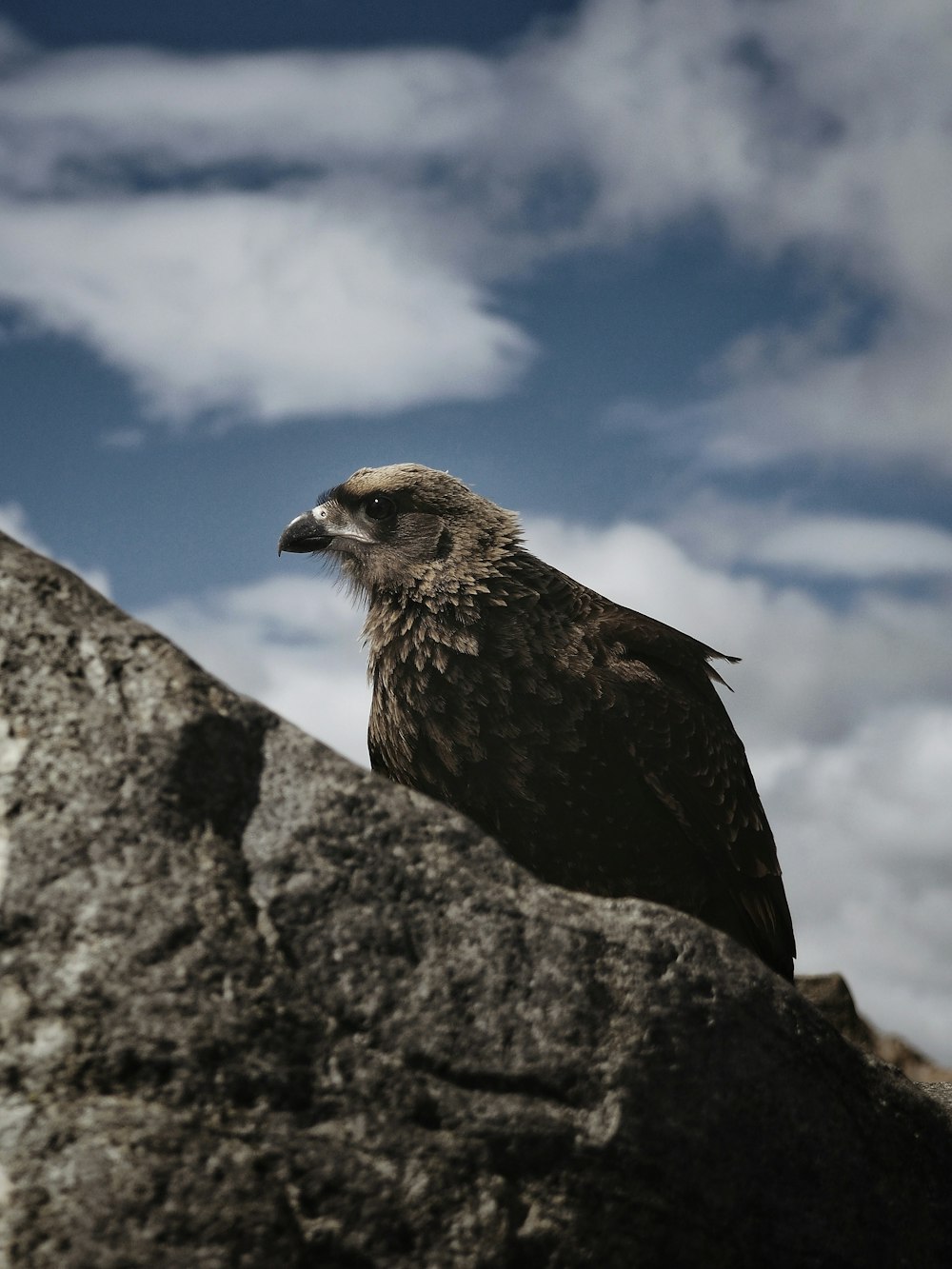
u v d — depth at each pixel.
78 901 2.55
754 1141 2.95
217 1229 2.31
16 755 2.68
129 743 2.74
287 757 2.91
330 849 2.80
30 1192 2.26
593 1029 2.81
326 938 2.70
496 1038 2.73
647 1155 2.77
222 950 2.59
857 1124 3.16
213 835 2.73
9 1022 2.43
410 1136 2.57
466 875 2.90
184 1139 2.38
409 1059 2.64
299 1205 2.42
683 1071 2.88
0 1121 2.33
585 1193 2.68
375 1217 2.47
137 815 2.67
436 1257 2.49
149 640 2.95
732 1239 2.86
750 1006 3.06
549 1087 2.73
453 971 2.76
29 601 2.89
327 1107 2.54
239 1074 2.48
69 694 2.78
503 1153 2.63
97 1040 2.43
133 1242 2.25
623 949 2.96
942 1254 3.21
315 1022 2.61
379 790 2.96
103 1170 2.30
